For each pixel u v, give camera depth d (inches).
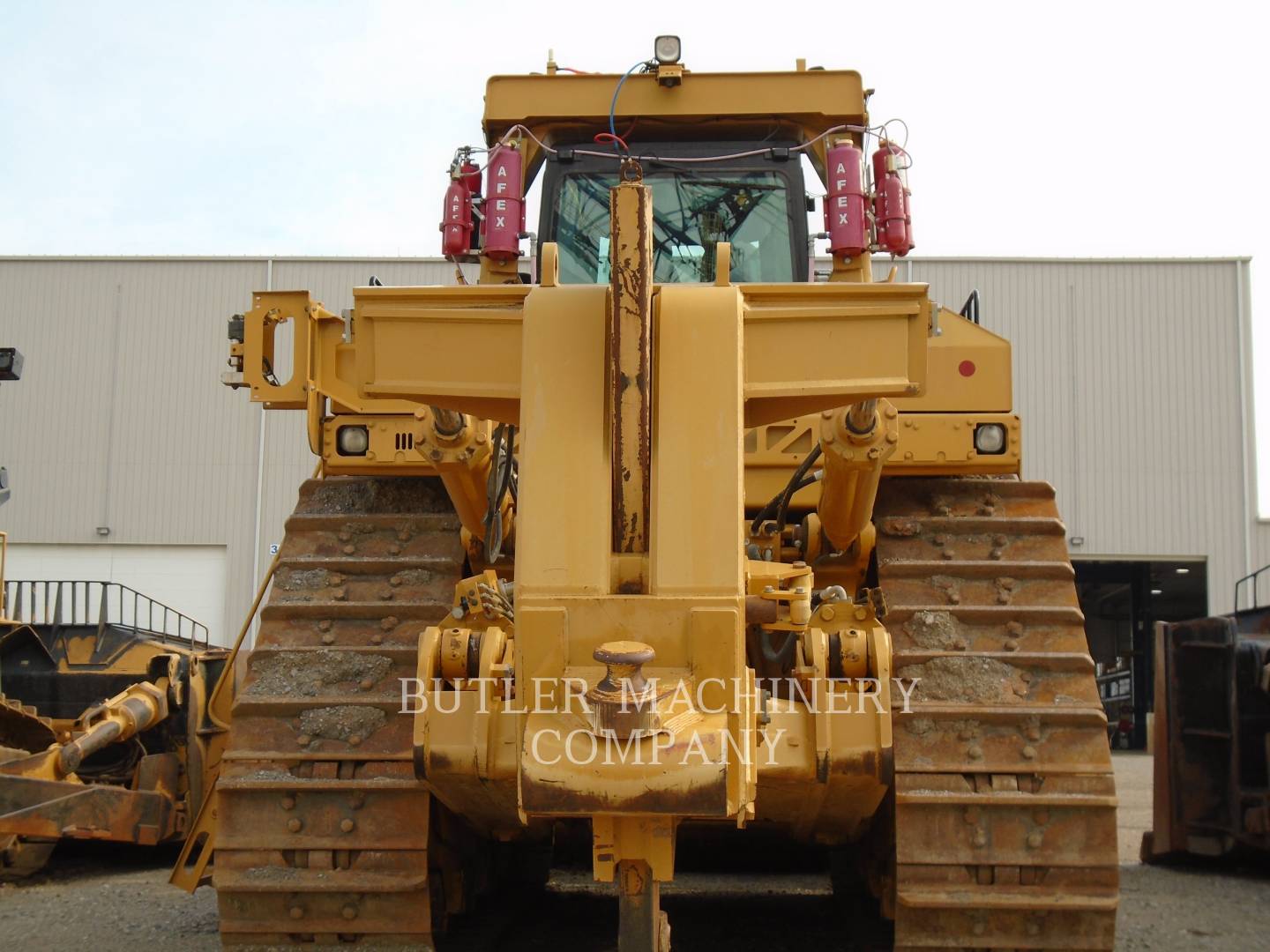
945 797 174.1
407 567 203.0
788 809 174.9
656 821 129.0
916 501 212.5
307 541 209.8
